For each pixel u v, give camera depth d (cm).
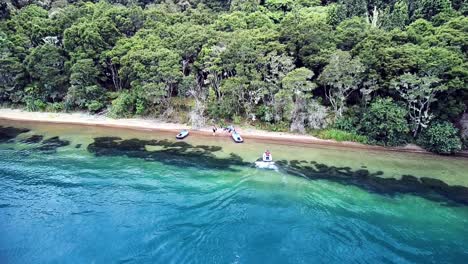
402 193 3575
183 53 6306
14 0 8950
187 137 5416
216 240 2566
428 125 4806
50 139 5256
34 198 3272
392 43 5294
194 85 5972
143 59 5891
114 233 2672
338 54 4969
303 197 3353
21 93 6988
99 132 5672
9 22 7675
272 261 2322
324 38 5744
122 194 3353
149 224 2797
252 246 2494
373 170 4203
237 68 5503
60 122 6212
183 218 2883
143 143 5103
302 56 5675
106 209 3052
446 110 4712
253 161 4400
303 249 2467
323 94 5909
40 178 3741
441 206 3303
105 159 4381
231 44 5669
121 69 6125
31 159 4350
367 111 5041
